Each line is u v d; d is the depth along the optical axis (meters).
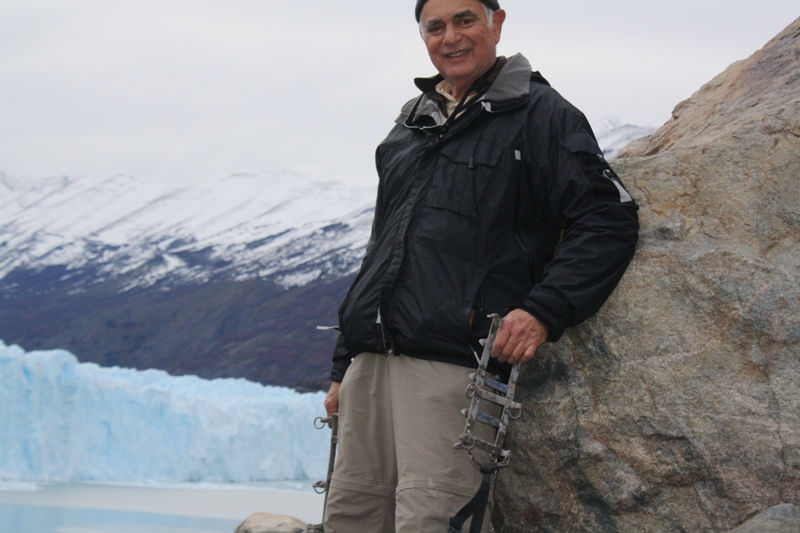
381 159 2.70
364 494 2.47
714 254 2.40
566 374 2.51
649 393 2.35
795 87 2.73
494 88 2.39
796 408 2.18
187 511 9.13
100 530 7.29
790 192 2.43
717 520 2.22
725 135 2.57
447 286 2.28
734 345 2.30
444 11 2.50
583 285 2.19
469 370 2.29
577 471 2.45
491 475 2.19
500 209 2.32
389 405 2.46
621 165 2.66
